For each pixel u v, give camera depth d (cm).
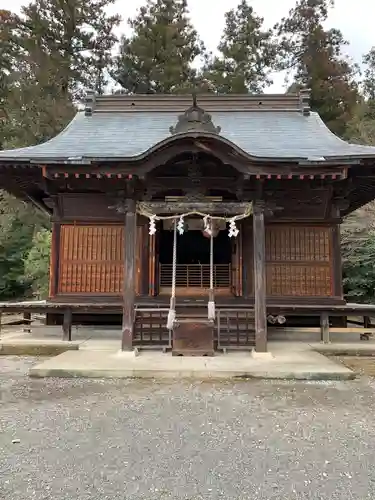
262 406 528
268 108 1360
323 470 349
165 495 306
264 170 816
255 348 827
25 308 985
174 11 3275
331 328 1024
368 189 1047
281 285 1055
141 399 555
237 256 1062
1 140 2530
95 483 324
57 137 1145
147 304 1011
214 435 427
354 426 456
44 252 1802
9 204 2383
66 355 824
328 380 673
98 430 439
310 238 1066
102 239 1072
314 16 3572
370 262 1559
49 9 3055
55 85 2808
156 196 1009
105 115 1344
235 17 3662
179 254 1336
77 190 1018
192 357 802
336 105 3044
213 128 823
